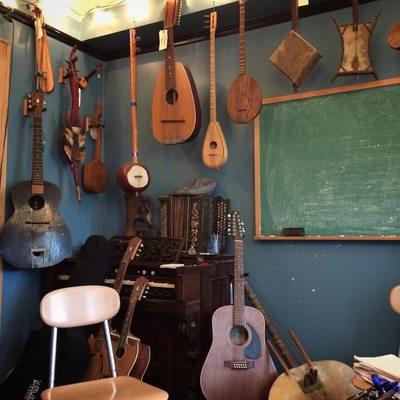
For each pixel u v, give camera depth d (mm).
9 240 2809
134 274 2896
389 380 1739
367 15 2873
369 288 2768
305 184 2979
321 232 2908
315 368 2477
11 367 2953
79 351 2580
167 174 3504
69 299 2078
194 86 3197
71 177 3465
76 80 3361
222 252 3123
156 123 3205
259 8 3098
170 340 2758
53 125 3324
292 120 3047
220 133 3068
